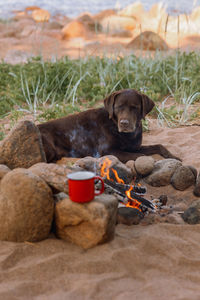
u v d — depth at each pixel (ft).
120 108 9.22
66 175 7.10
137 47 25.59
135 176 8.71
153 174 8.55
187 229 7.24
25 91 14.83
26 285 6.35
